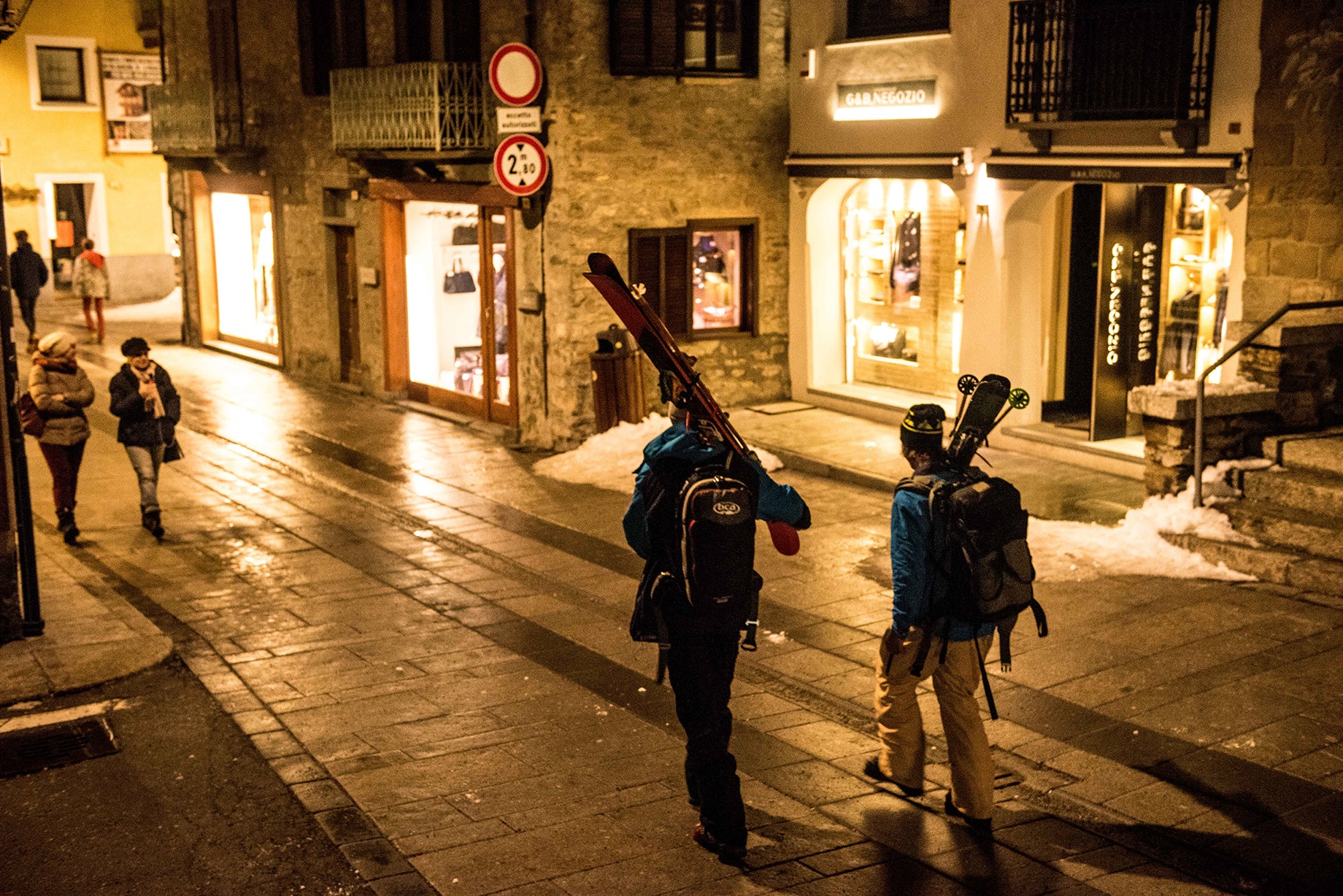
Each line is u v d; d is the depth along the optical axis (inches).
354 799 215.6
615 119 515.8
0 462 283.3
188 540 396.5
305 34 654.5
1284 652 279.1
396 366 635.5
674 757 233.5
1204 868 191.3
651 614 193.0
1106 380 453.4
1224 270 435.8
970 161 478.9
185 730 246.8
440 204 589.3
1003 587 194.1
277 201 705.6
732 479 190.5
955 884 186.5
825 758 233.9
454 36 552.7
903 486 197.6
